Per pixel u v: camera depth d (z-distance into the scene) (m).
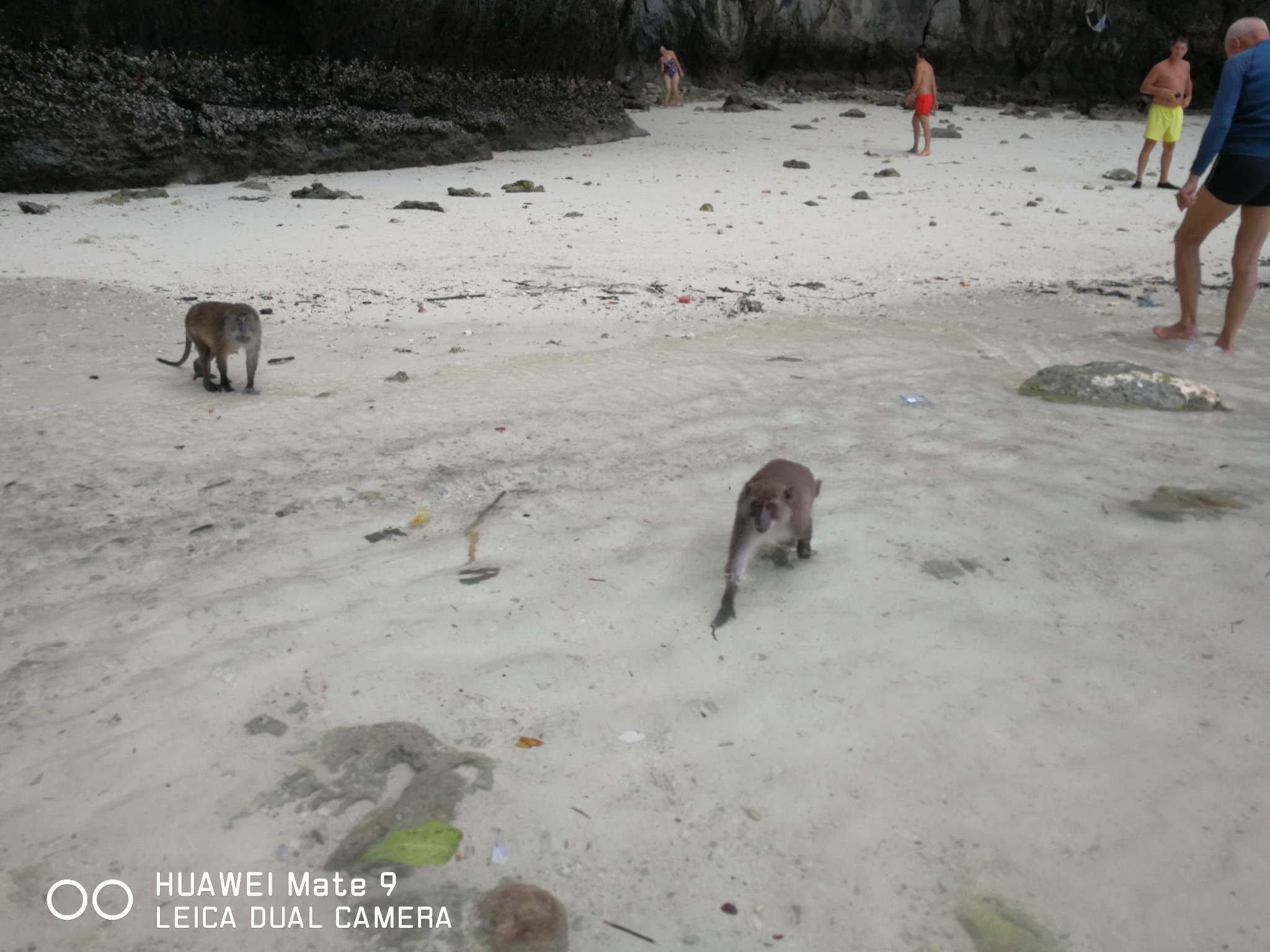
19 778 3.11
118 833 2.89
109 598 4.18
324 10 19.05
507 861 2.80
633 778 3.13
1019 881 2.73
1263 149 7.56
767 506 4.01
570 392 7.00
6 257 11.30
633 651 3.82
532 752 3.25
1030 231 13.95
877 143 24.03
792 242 13.09
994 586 4.27
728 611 4.04
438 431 6.20
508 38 22.47
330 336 8.65
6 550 4.56
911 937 2.56
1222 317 9.55
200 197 16.47
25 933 2.57
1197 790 3.04
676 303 9.97
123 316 9.09
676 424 6.33
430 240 12.90
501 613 4.06
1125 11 31.16
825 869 2.77
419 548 4.62
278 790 3.07
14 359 7.69
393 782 3.12
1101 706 3.46
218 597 4.16
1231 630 3.91
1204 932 2.56
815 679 3.62
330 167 19.64
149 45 17.64
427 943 2.54
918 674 3.65
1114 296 10.41
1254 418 6.55
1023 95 32.81
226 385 7.06
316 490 5.28
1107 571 4.38
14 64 16.25
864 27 33.62
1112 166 20.48
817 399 6.86
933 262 12.05
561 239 13.10
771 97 32.38
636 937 2.56
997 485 5.32
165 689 3.55
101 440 5.98
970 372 7.65
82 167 16.84
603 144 24.12
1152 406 6.77
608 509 5.05
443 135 20.91
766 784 3.10
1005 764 3.17
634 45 33.88
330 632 3.91
